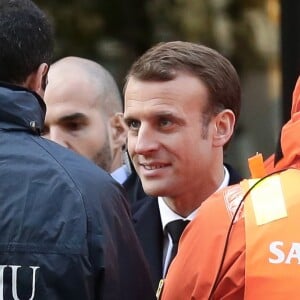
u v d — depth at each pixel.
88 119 6.70
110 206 4.66
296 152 4.62
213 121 5.51
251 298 4.25
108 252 4.57
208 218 4.49
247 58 19.11
